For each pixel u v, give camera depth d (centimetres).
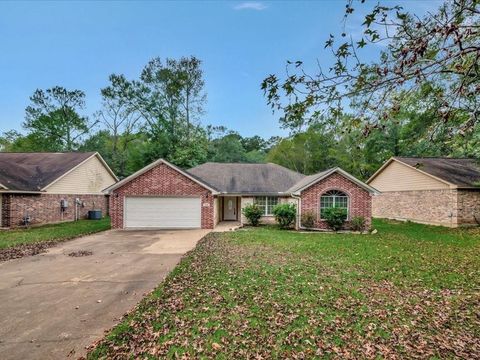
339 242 1391
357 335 496
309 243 1346
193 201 1973
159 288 723
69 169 2403
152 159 3581
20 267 943
